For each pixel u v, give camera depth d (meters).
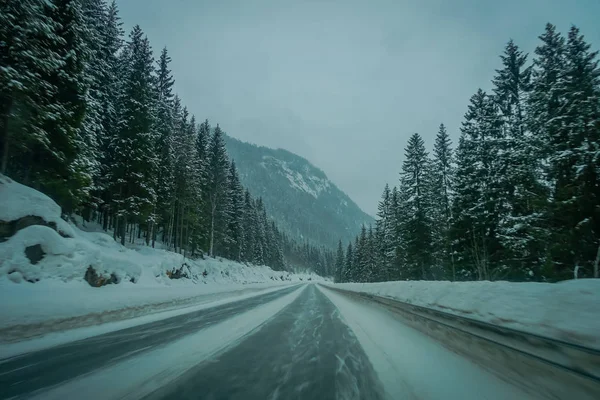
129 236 34.41
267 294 24.00
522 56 20.72
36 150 16.58
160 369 4.44
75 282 11.49
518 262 17.20
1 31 12.83
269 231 91.56
